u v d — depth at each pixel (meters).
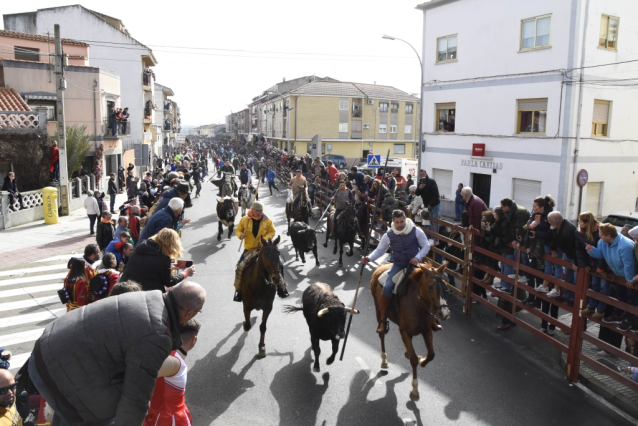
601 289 6.98
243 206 20.16
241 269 7.97
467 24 21.67
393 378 6.72
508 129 20.03
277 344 7.85
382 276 7.09
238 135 111.12
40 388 3.19
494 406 6.03
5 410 4.01
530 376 6.82
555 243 7.36
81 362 3.04
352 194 13.77
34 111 21.17
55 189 18.20
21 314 9.18
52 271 12.08
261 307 7.48
